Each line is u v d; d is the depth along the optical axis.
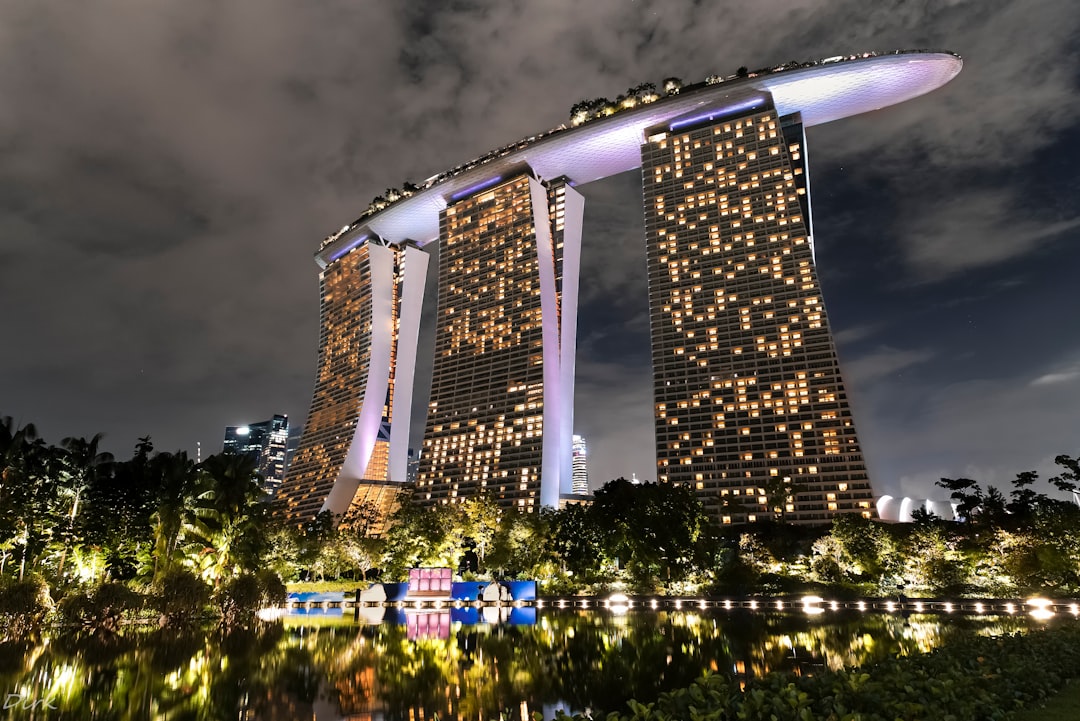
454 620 75.75
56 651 47.75
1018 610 71.69
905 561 104.00
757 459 190.88
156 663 42.56
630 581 107.12
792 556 122.44
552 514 134.25
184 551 80.69
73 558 79.25
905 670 16.80
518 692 33.59
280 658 45.00
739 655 44.28
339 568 148.00
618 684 35.44
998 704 14.70
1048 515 88.06
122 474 86.25
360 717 28.53
